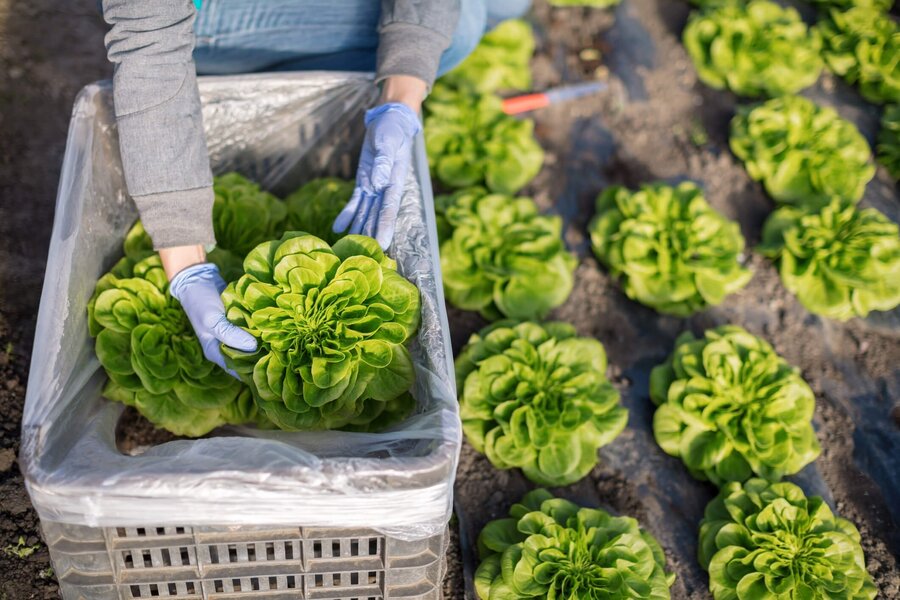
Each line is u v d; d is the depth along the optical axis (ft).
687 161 9.38
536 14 10.41
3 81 8.95
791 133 8.96
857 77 10.12
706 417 6.97
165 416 5.82
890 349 8.13
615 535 6.29
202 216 5.38
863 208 9.16
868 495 7.20
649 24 10.53
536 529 6.22
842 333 8.21
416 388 5.41
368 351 5.09
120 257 6.59
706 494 7.08
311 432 5.26
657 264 7.90
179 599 5.12
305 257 5.09
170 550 4.83
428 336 5.27
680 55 10.27
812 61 9.93
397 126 6.02
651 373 7.51
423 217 5.88
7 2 9.64
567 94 9.73
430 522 4.66
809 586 6.15
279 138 7.10
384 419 5.58
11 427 6.65
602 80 9.96
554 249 7.73
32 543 6.13
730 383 7.16
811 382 7.89
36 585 5.97
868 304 7.97
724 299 8.34
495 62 9.37
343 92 6.84
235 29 7.00
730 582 6.23
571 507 6.49
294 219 6.94
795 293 8.41
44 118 8.80
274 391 5.04
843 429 7.59
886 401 7.82
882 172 9.49
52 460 4.54
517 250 7.68
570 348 7.19
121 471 4.29
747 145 9.22
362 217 5.90
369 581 5.19
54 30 9.57
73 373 5.29
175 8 4.94
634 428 7.43
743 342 7.48
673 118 9.74
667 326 8.12
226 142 7.00
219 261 6.21
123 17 4.89
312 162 7.35
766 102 9.35
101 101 6.13
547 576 5.93
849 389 7.87
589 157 9.30
